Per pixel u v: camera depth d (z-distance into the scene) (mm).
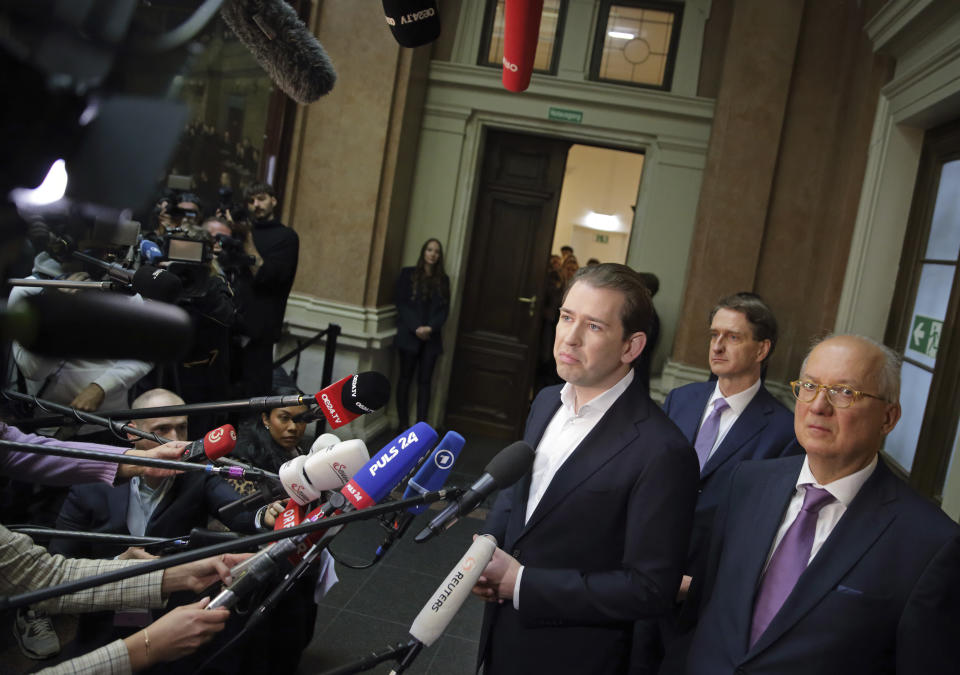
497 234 7047
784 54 5887
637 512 1626
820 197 5812
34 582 1481
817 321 5328
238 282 4512
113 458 1473
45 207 564
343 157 6195
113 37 542
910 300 4488
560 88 6508
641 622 2016
